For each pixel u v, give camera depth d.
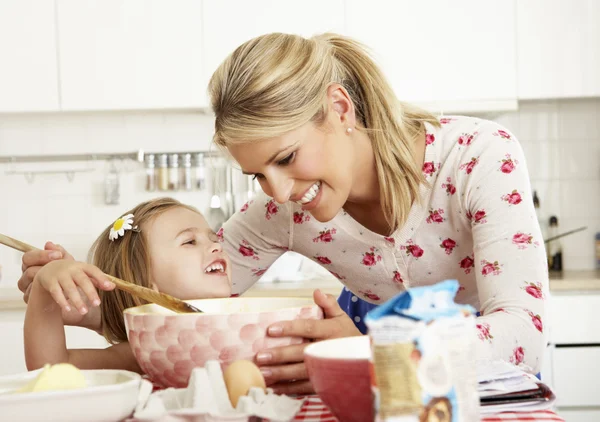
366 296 1.53
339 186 1.10
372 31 3.02
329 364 0.64
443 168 1.26
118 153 3.34
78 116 3.34
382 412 0.54
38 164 3.33
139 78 3.02
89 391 0.67
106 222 3.34
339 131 1.09
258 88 1.03
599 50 3.03
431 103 3.03
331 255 1.45
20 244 1.13
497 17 3.03
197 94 3.03
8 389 0.81
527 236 1.09
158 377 0.89
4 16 3.01
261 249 1.53
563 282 2.79
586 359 2.78
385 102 1.24
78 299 0.96
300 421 0.72
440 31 3.02
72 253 3.33
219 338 0.85
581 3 3.02
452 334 0.55
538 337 0.95
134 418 0.67
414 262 1.37
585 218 3.36
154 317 0.86
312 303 1.04
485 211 1.16
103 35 3.02
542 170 3.37
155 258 1.27
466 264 1.35
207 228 1.35
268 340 0.86
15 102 3.02
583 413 2.77
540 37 3.03
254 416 0.67
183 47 3.03
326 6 3.02
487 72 3.04
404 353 0.54
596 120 3.36
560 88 3.03
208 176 3.34
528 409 0.72
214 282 1.29
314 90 1.06
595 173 3.36
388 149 1.23
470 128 1.27
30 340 1.03
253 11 3.03
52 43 3.02
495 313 0.97
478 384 0.75
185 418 0.66
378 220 1.35
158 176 3.33
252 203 1.52
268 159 1.04
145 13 3.02
